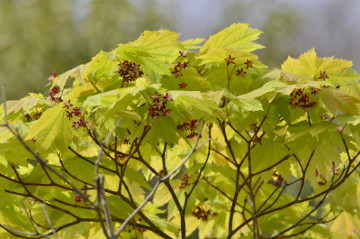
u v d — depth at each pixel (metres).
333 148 1.71
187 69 1.66
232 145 1.86
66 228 1.76
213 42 1.73
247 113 1.71
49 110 1.60
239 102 1.62
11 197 1.73
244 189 1.93
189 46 1.73
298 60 1.74
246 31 1.72
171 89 1.67
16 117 1.70
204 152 1.91
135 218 1.79
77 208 1.77
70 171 1.74
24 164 1.65
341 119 1.64
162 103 1.59
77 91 1.67
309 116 1.70
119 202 1.80
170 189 1.78
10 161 1.66
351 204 1.92
